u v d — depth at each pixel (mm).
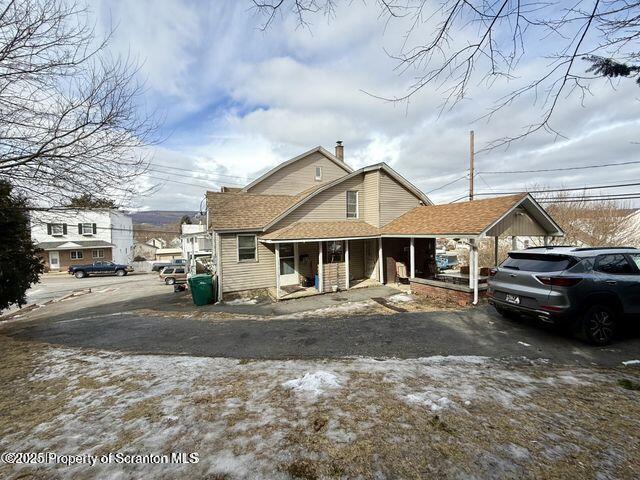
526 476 2160
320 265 11719
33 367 5223
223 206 13117
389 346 5656
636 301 5406
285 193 17188
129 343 6730
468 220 9883
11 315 13555
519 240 21266
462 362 4695
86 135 5441
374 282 13555
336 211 13859
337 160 18750
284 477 2209
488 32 2830
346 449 2506
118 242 39562
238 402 3445
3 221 7523
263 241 12102
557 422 2857
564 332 6004
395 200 14180
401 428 2785
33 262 10766
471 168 17453
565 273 5078
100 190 5844
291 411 3176
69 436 2900
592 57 2838
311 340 6230
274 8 2900
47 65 4941
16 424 3201
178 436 2799
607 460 2318
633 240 18594
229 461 2412
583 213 20094
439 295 9844
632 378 3914
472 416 2971
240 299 11789
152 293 18109
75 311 12953
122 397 3754
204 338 6801
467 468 2248
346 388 3707
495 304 6398
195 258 27766
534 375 4078
